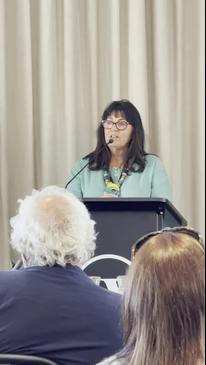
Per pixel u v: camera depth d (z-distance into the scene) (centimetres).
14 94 561
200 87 570
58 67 566
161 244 180
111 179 472
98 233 333
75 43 564
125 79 571
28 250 250
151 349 172
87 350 233
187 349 171
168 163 566
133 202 331
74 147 563
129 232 333
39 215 251
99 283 303
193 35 572
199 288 173
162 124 565
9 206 560
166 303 172
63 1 560
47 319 234
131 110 479
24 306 235
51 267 246
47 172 559
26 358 215
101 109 568
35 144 568
